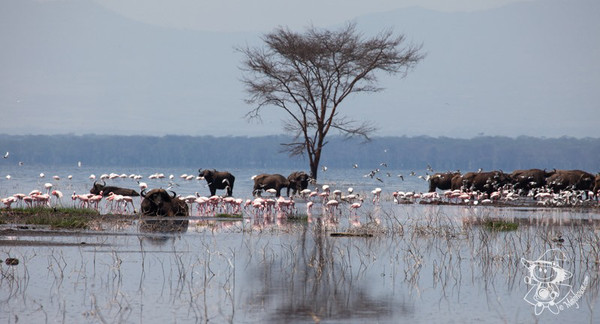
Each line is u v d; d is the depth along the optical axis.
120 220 107.12
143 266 69.75
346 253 81.19
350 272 69.88
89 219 106.31
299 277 66.88
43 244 81.88
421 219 120.94
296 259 76.44
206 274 67.31
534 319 53.28
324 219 120.88
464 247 87.62
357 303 57.34
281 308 55.12
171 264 71.69
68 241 84.56
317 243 89.06
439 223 110.69
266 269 70.44
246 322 51.03
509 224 109.81
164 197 118.19
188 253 78.56
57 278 64.00
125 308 54.16
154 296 58.16
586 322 52.47
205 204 127.00
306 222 114.94
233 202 125.75
